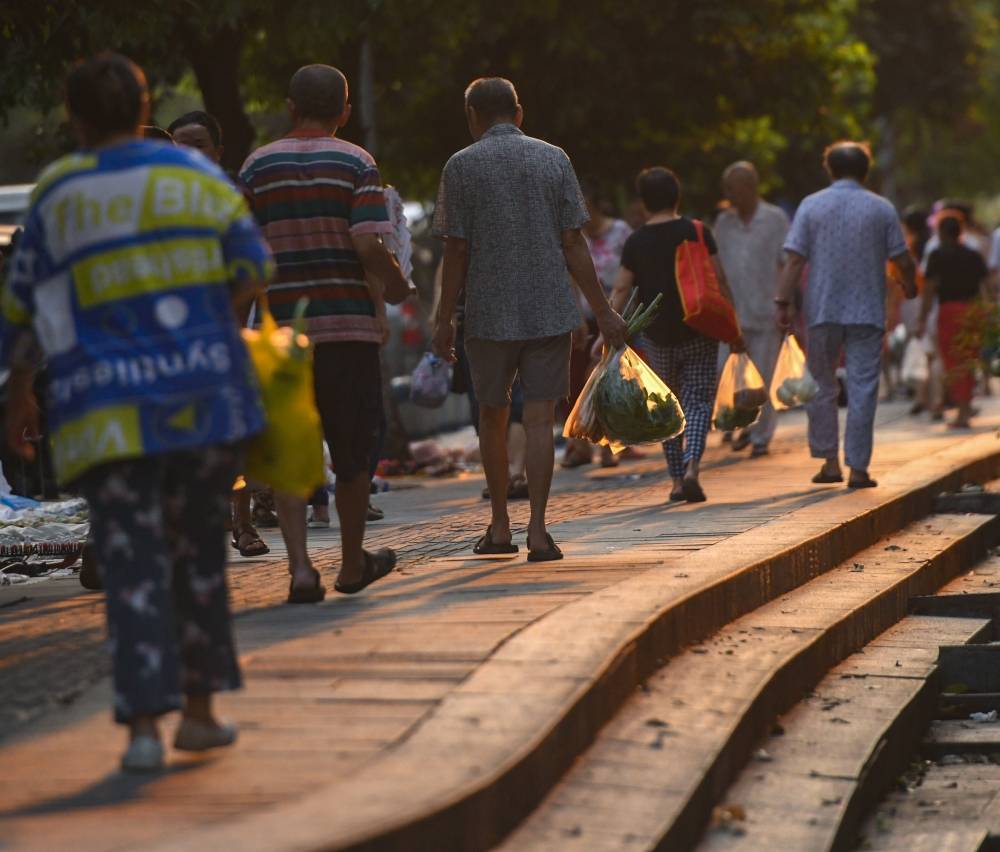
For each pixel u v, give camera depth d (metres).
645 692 20.77
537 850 15.43
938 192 178.50
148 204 15.61
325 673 19.09
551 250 27.03
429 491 44.84
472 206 27.03
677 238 37.72
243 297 16.12
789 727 22.55
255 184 23.80
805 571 30.30
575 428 30.06
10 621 24.03
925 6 130.75
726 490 39.75
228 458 16.03
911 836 20.66
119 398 15.30
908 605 31.75
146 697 15.40
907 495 38.22
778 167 101.94
